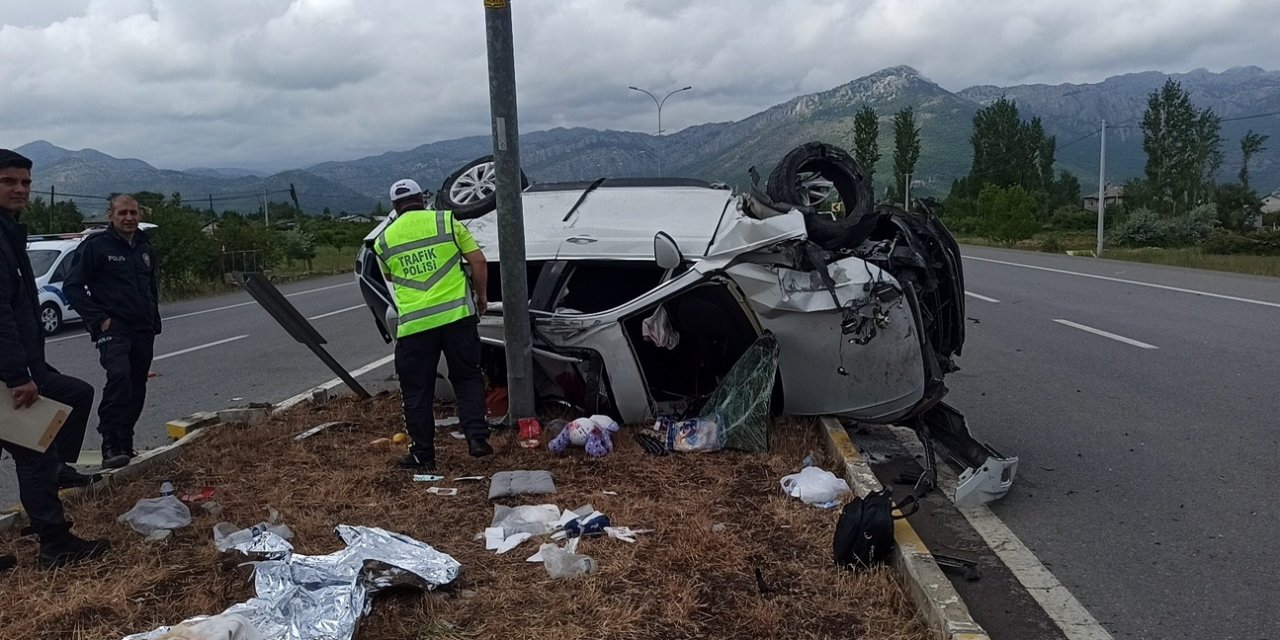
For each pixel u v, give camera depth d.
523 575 3.77
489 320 6.13
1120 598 4.00
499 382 6.68
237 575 3.74
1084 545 4.61
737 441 5.48
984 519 5.00
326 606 3.30
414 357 5.18
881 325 5.57
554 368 6.06
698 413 6.00
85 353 12.15
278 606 3.30
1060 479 5.69
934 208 6.94
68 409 3.86
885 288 5.58
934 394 5.80
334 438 5.95
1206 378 8.55
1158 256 29.16
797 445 5.60
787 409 6.00
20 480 3.86
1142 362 9.48
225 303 19.64
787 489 4.82
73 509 4.64
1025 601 3.98
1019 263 27.14
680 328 5.98
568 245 6.07
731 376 5.69
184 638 2.71
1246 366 9.03
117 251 5.65
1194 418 7.09
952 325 6.73
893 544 3.96
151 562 3.91
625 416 5.87
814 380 5.79
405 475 5.12
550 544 4.02
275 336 13.23
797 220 5.56
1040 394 8.13
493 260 6.20
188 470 5.28
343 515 4.49
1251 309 13.42
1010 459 5.20
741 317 5.83
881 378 5.74
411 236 5.28
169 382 9.51
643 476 5.07
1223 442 6.40
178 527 4.32
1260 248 33.41
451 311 5.17
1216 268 23.41
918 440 6.50
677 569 3.83
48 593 3.58
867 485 4.79
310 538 4.18
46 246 15.18
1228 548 4.54
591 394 5.80
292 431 6.14
